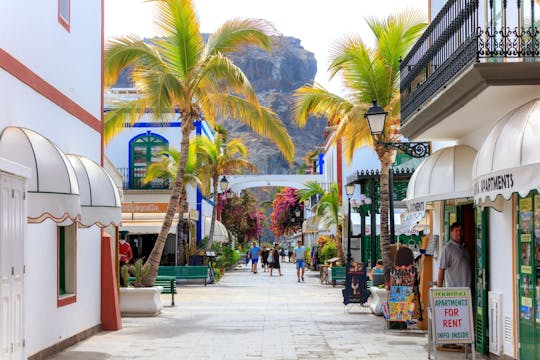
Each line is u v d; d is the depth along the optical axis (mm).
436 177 13891
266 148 186125
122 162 42969
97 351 13195
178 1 20500
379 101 21328
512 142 9305
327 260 38312
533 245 10633
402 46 20938
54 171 10414
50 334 12641
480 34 10758
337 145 42281
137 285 20172
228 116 22875
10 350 9031
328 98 22062
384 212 20594
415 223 24578
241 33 21656
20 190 9516
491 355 12297
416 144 17156
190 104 21406
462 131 14070
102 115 16672
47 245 12555
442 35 12984
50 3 12914
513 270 11430
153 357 12539
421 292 16469
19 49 11305
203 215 49906
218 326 17375
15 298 9305
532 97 10984
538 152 8758
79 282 14609
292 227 81750
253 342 14500
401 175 26875
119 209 13797
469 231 14625
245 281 39125
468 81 10703
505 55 10648
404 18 20984
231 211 68375
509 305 11633
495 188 9578
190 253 38594
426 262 16422
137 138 42969
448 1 12891
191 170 39281
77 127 14594
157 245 20719
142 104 22234
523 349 11016
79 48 14836
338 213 39219
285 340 14805
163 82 20344
